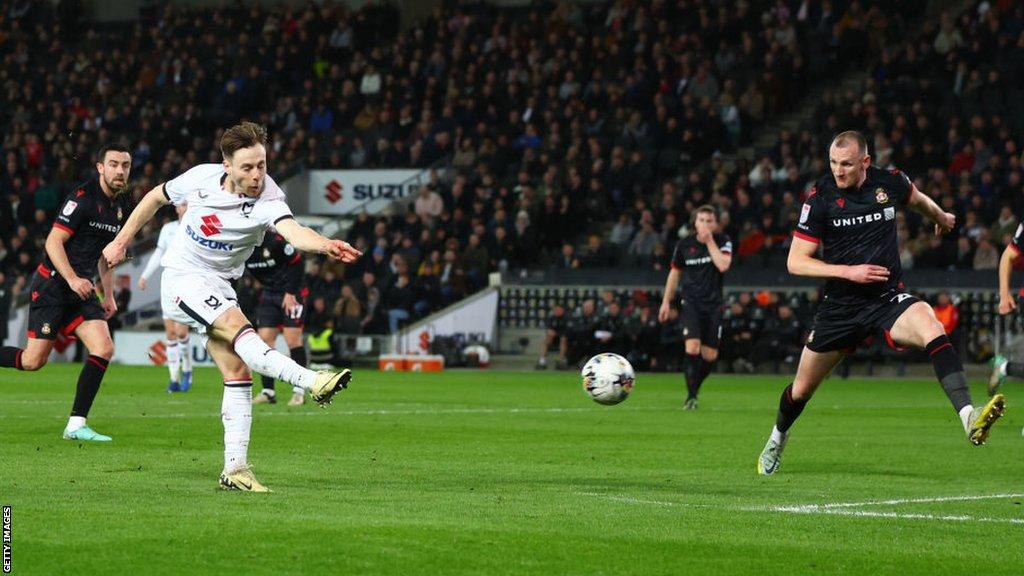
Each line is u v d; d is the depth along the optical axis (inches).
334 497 470.0
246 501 453.1
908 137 1872.5
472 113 2199.8
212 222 486.6
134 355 1870.1
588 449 695.1
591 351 1776.6
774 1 2219.5
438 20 2444.6
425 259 1961.1
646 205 1936.5
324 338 1836.9
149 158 2345.0
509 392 1252.5
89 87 2546.8
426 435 767.7
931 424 896.9
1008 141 1817.2
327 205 2242.9
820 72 2155.5
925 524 432.5
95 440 695.7
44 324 705.0
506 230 1967.3
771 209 1825.8
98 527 387.9
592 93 2132.1
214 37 2573.8
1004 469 617.0
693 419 922.1
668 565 353.1
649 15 2282.2
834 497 505.0
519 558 355.6
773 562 361.1
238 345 470.6
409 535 383.2
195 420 838.5
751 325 1713.8
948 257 1742.1
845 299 552.4
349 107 2331.4
